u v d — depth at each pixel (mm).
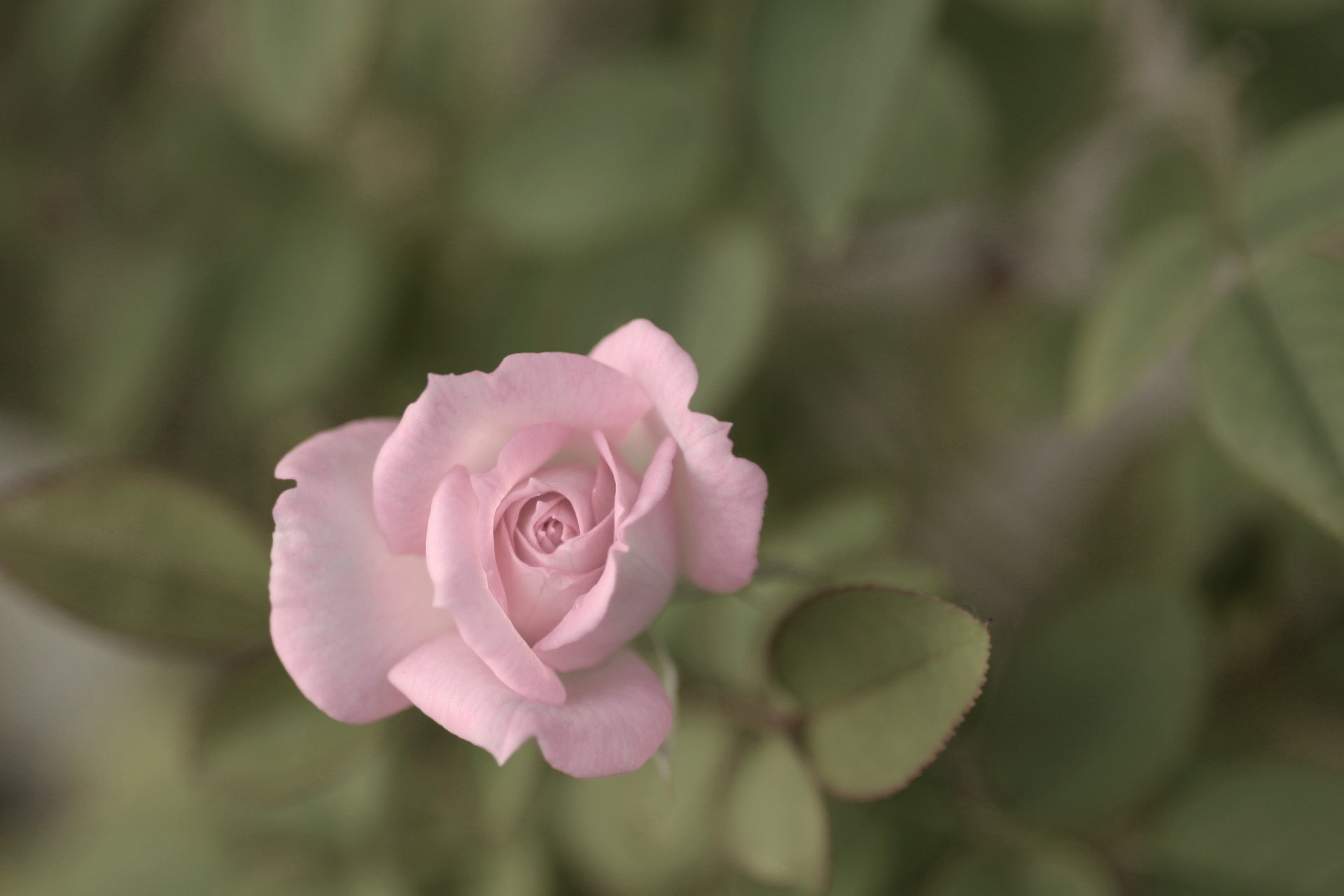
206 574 560
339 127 723
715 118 638
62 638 1166
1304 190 562
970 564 858
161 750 874
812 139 601
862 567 571
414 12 749
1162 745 581
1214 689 656
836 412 867
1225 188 574
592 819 606
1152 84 722
